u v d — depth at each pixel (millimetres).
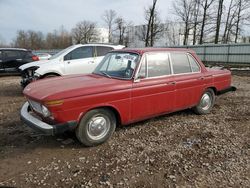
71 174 3564
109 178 3469
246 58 23984
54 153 4184
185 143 4613
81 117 4141
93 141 4352
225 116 6270
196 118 6055
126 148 4371
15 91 9562
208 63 26594
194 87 5789
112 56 5340
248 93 9125
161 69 5156
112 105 4383
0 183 3340
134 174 3574
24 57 13953
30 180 3416
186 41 43781
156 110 5070
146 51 4973
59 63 8539
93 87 4199
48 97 3812
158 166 3797
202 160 3994
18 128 5305
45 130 3820
